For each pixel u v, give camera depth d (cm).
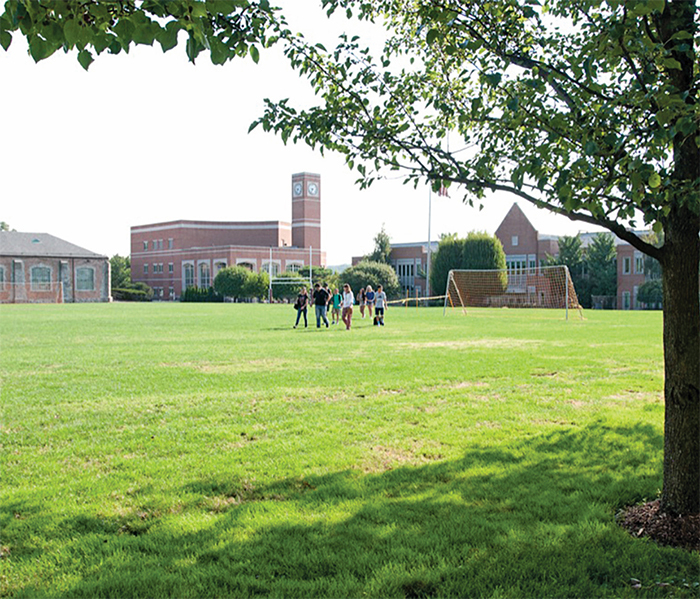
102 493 516
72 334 2170
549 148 405
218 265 9819
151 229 11062
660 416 782
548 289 5772
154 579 367
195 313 4069
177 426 744
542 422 760
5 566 385
